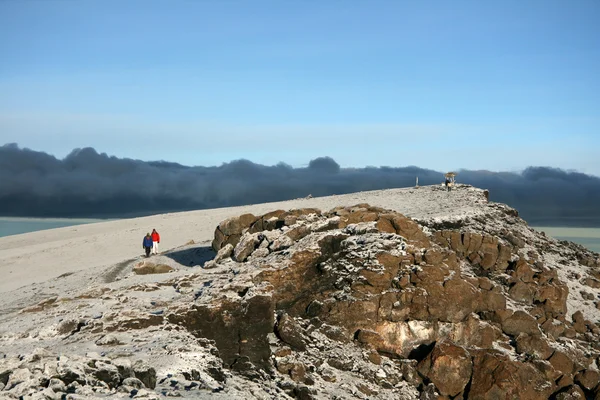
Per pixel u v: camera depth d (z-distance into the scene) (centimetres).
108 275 4025
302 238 3138
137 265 3719
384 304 2786
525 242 4569
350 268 2900
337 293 2830
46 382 1502
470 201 5347
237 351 2275
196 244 4962
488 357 2659
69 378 1527
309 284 2844
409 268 2917
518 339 2956
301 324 2647
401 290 2825
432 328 2797
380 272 2848
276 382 2189
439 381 2611
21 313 2730
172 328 2244
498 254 3791
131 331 2198
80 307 2573
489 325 2900
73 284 3906
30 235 7500
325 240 2994
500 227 4638
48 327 2233
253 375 2170
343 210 3531
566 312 3678
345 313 2758
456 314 2827
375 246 2998
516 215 5291
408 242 3116
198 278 2911
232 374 2102
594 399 2861
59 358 1655
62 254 5834
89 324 2227
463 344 2839
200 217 7194
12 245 6931
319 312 2756
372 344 2714
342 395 2288
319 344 2567
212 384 1780
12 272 5272
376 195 6669
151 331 2203
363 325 2759
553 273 3731
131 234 6519
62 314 2498
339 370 2495
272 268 2806
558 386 2784
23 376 1509
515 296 3569
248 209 7306
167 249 5325
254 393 1944
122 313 2284
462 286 2859
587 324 3619
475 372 2638
